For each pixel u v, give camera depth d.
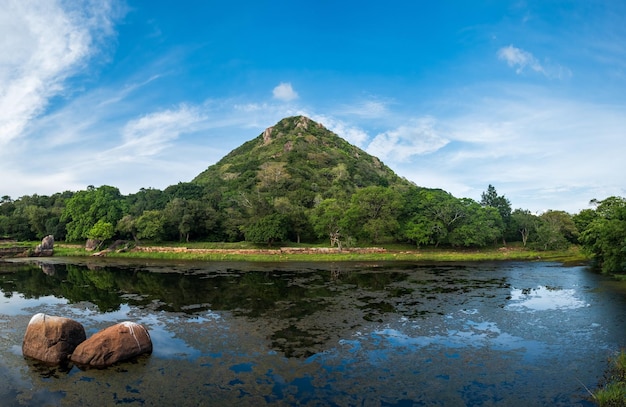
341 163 148.25
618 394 12.36
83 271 45.47
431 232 69.44
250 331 19.91
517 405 12.15
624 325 20.94
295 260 56.44
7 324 21.50
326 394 12.81
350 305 25.83
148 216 73.25
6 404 12.17
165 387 13.30
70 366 15.16
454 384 13.62
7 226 86.94
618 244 34.66
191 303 26.70
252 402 12.23
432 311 24.12
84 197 80.44
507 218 84.12
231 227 77.81
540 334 19.36
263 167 138.12
